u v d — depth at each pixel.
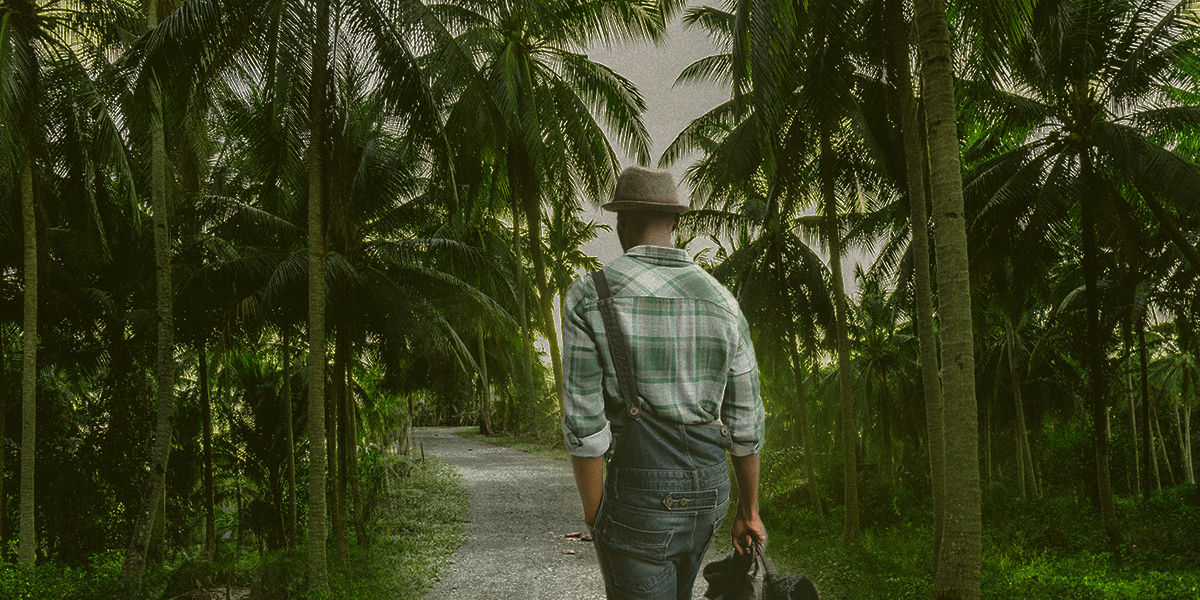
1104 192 14.65
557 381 19.81
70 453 21.33
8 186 14.23
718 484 1.30
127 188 15.41
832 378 33.31
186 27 10.41
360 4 10.73
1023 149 14.83
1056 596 10.56
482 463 40.25
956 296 5.99
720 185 15.41
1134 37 13.77
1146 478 22.19
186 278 17.12
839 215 19.91
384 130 16.19
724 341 1.32
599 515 1.27
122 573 13.75
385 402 30.88
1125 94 14.12
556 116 17.47
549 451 46.16
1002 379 32.16
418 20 10.55
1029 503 21.17
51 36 12.95
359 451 25.31
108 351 20.47
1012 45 7.50
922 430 31.94
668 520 1.25
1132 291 18.61
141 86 10.86
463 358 18.78
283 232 16.67
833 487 22.83
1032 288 17.58
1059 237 17.23
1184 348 27.05
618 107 18.58
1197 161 15.37
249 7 10.47
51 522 20.42
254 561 16.17
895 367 30.20
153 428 21.78
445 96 14.55
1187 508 18.23
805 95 10.84
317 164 11.72
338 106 12.22
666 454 1.26
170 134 14.34
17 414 20.86
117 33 13.18
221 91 13.16
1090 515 19.73
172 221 16.66
